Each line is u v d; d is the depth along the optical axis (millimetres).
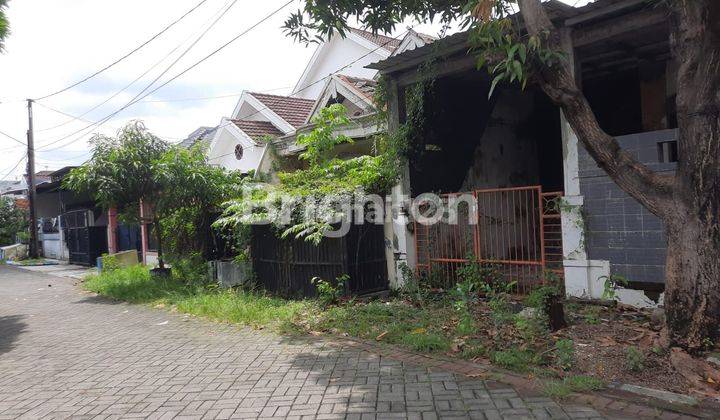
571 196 6684
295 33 7121
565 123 6742
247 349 6180
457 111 9102
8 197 29031
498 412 3986
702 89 4289
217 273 10688
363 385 4715
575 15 6355
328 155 11453
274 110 16953
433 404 4203
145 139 11172
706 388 4055
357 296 8273
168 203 11164
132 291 10867
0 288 13836
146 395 4852
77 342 7184
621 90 10305
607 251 6449
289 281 9055
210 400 4609
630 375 4434
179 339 6906
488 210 9445
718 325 4461
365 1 6852
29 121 22625
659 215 4625
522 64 4770
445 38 7152
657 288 6078
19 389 5281
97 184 10633
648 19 6062
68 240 20016
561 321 5680
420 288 8258
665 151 6004
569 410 3953
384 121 9062
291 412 4219
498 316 5965
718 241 4410
